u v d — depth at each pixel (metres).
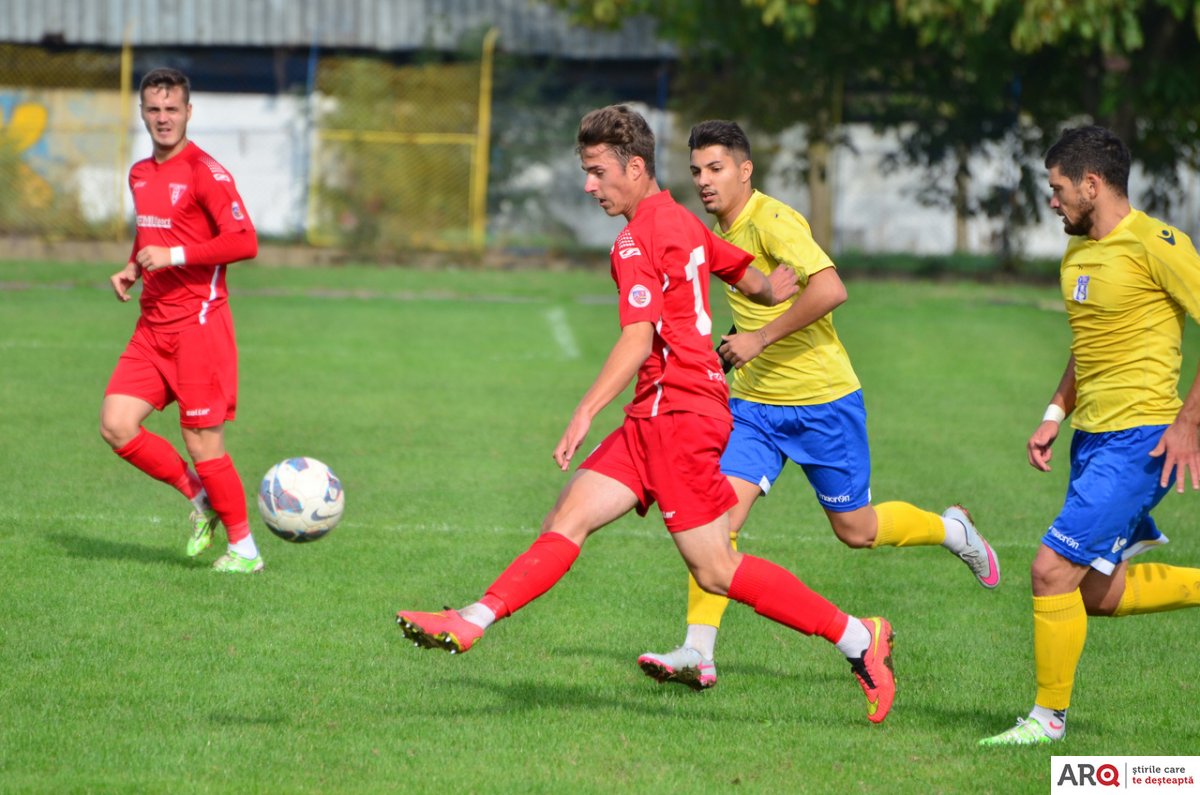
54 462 34.00
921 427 43.38
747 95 93.69
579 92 97.94
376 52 102.19
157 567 25.03
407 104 94.25
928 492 33.97
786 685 19.92
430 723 17.62
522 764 16.27
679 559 27.28
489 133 94.62
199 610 22.45
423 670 19.92
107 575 24.27
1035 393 50.78
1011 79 89.31
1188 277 16.92
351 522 29.31
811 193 94.62
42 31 100.06
